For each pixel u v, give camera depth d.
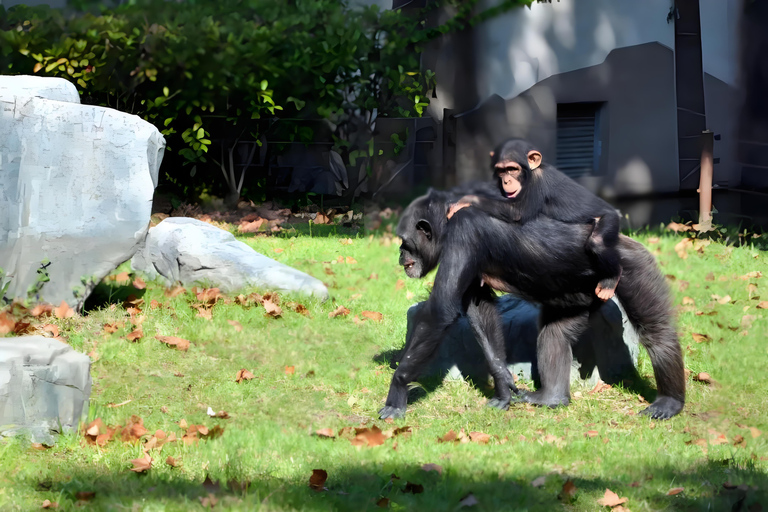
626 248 12.98
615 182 26.92
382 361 15.11
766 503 9.61
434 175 27.81
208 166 28.05
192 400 13.08
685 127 26.58
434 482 10.16
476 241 12.45
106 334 15.16
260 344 15.45
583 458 11.23
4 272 15.24
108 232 15.91
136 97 26.45
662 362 13.03
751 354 15.61
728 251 22.66
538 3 26.41
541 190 12.83
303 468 10.48
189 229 18.91
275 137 27.95
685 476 10.52
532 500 9.63
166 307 16.75
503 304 15.23
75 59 24.89
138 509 8.98
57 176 15.70
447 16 27.20
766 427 12.62
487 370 14.41
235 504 9.14
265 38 25.78
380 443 11.59
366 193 27.95
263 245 22.62
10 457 10.28
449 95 27.48
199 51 25.36
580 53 26.62
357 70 26.80
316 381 14.10
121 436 11.30
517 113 26.94
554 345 13.66
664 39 26.47
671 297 13.20
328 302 17.83
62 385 11.17
